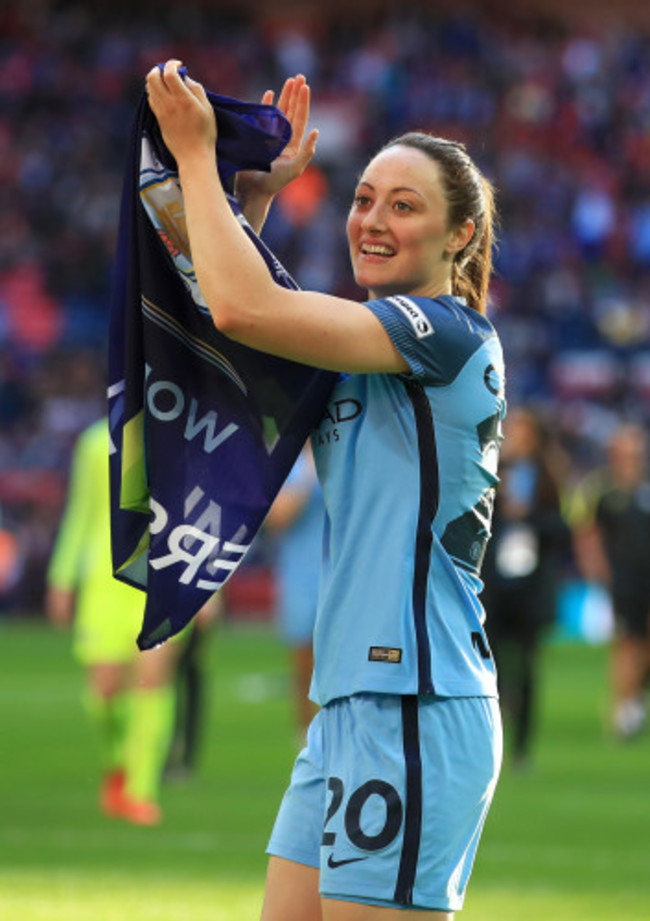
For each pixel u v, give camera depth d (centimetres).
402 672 936
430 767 931
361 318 949
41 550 6919
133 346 1010
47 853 2064
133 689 2367
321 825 970
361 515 966
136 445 1011
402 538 951
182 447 1004
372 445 970
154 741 2359
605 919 1686
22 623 6750
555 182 9531
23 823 2303
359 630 951
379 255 1008
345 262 8738
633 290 8812
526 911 1725
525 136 9956
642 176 9794
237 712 3925
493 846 2159
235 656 5466
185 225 1007
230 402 1006
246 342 940
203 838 2189
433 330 960
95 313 8381
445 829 934
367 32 10706
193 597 993
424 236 998
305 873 973
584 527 3703
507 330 8212
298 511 2981
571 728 3719
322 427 1001
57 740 3312
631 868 2002
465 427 971
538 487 2919
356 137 9869
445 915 940
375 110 10031
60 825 2291
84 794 2592
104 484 2467
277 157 1070
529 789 2730
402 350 954
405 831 925
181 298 1013
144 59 10325
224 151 988
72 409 7575
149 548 1004
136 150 1021
